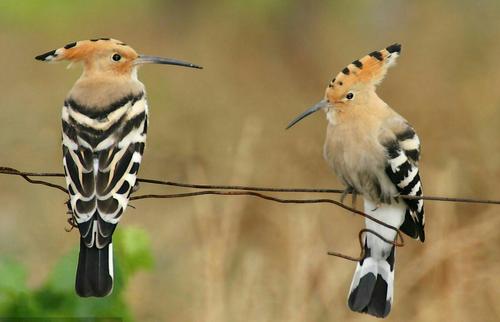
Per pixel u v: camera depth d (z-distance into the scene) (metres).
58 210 14.22
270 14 22.17
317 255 11.28
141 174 15.30
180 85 18.52
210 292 10.45
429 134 14.82
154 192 14.87
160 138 15.81
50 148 16.25
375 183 8.32
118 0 23.48
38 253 12.88
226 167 14.62
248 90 18.19
